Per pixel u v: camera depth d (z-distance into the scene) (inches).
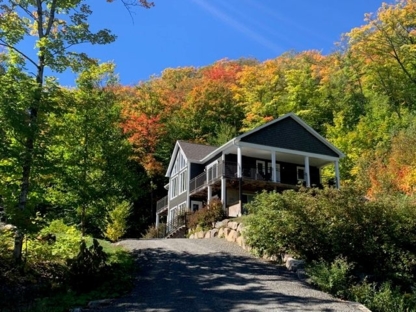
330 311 357.1
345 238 561.6
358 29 1656.0
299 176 1315.2
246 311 351.6
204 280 471.8
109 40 546.9
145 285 454.6
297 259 548.1
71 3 530.6
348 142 1433.3
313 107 1844.2
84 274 430.6
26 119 466.9
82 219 636.7
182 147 1496.1
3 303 377.4
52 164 487.2
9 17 526.3
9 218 442.6
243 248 673.6
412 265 552.4
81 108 565.3
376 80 1731.1
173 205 1513.3
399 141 1087.6
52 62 520.7
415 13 1545.3
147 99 2071.9
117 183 621.6
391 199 634.8
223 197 1104.8
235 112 2086.6
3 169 473.4
